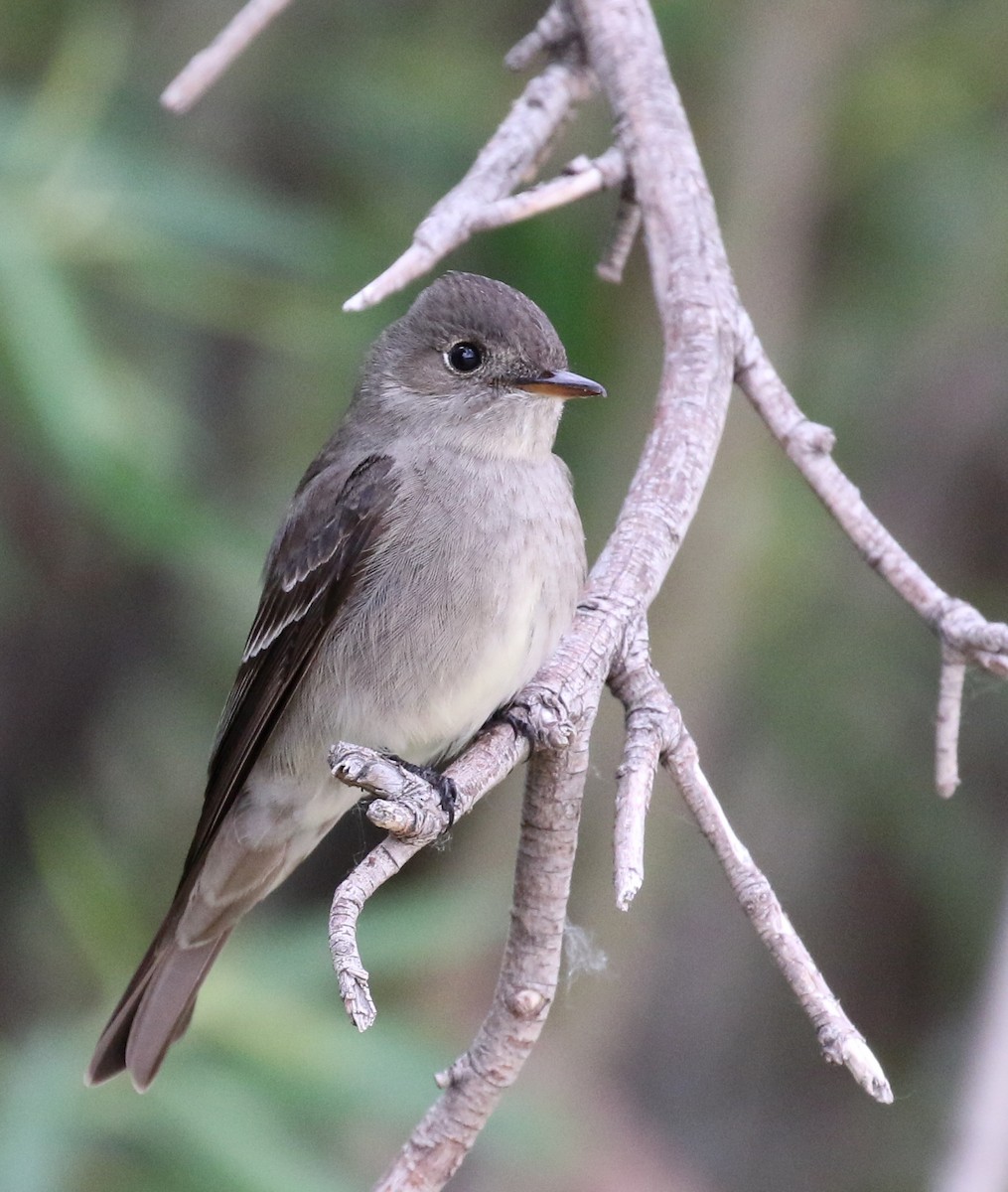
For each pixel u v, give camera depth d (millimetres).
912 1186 13117
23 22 11422
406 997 10648
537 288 10375
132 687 12586
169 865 12367
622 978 10906
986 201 12078
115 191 9555
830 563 12641
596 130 11328
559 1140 9555
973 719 13602
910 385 13109
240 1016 8758
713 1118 13922
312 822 7863
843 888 14062
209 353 12109
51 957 12211
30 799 12367
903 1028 13977
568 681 5473
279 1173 8516
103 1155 8883
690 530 10656
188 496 9484
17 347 8961
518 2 12234
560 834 5426
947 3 12016
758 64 10875
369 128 11461
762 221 11000
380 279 6168
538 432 7430
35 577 12281
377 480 7527
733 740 13133
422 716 7414
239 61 11852
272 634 7781
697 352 6445
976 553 13531
